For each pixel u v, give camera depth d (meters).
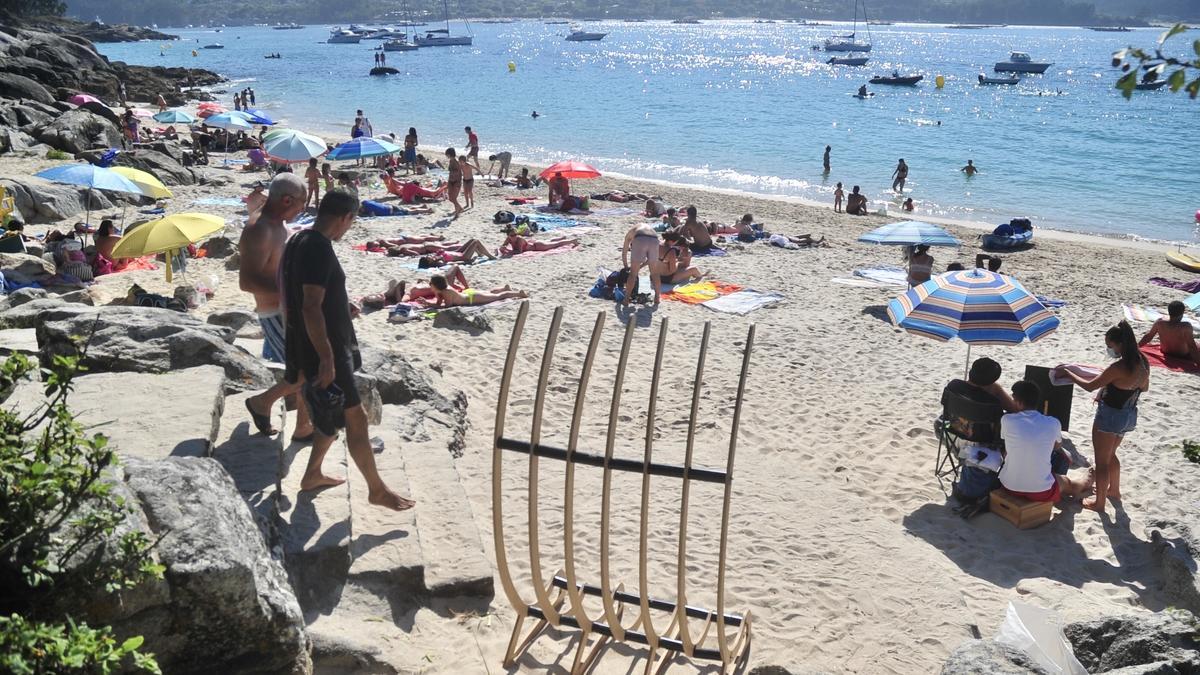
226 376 6.81
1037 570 7.25
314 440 5.55
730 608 5.99
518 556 6.41
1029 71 99.44
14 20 96.12
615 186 30.89
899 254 19.56
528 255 17.70
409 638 5.02
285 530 5.20
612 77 91.69
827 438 9.66
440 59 124.25
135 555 3.45
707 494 7.75
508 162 30.39
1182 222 28.78
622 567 6.41
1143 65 3.50
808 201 30.86
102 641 2.90
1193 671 5.18
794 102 66.12
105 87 55.06
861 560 6.70
